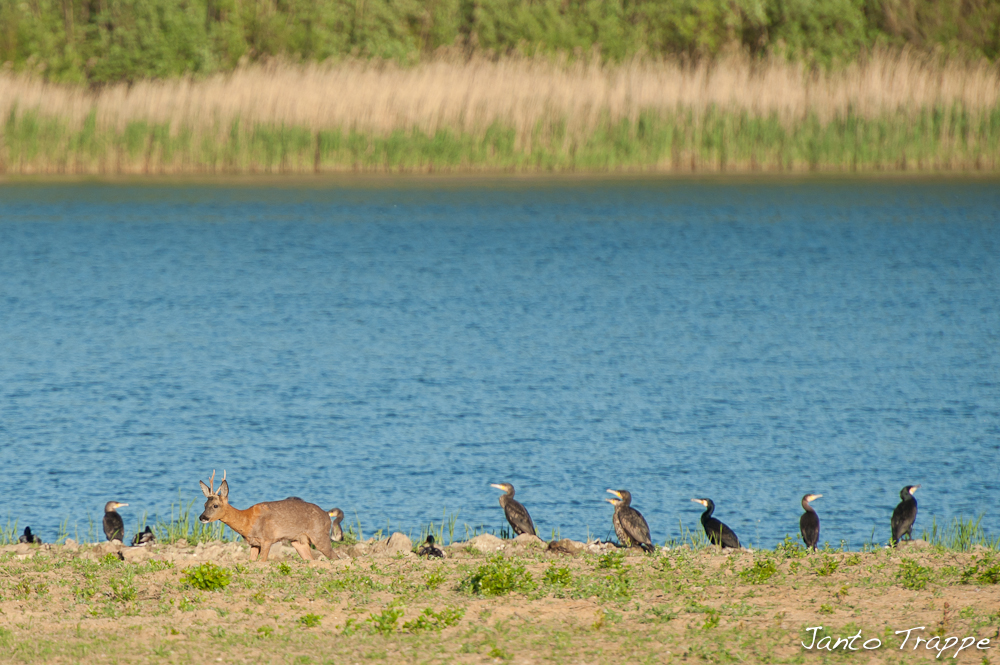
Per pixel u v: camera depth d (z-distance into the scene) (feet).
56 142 362.53
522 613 64.23
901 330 194.18
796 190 354.33
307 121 362.12
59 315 205.87
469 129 363.56
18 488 115.55
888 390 156.15
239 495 114.01
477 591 68.90
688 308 213.05
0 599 68.23
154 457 126.52
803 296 223.51
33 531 102.53
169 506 109.91
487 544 84.58
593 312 209.87
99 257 264.93
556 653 57.67
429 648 58.54
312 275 247.09
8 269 249.96
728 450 129.80
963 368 168.35
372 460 125.70
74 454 127.24
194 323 200.13
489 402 150.30
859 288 231.30
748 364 171.01
